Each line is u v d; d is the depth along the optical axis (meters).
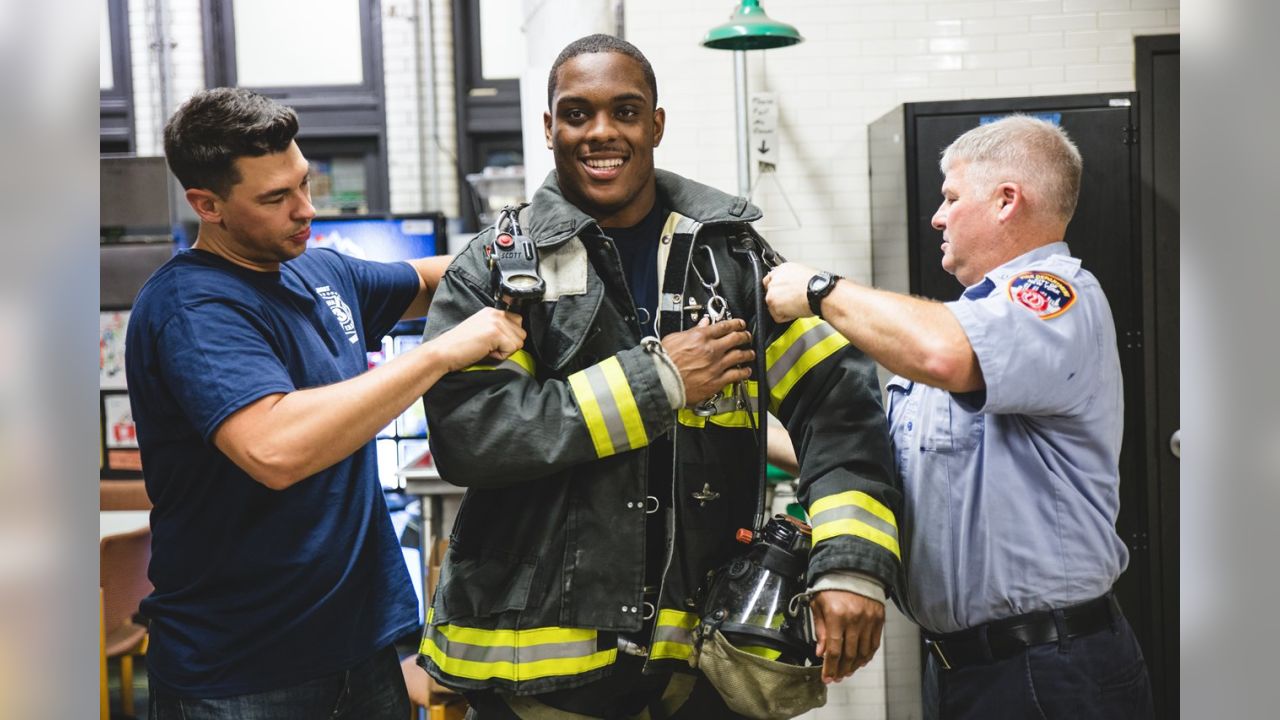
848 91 3.69
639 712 1.78
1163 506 3.65
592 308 1.70
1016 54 3.68
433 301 1.78
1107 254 3.22
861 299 1.67
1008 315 1.66
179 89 5.44
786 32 3.07
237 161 1.74
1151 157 3.69
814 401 1.77
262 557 1.80
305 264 2.02
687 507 1.72
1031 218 1.84
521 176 4.75
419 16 5.47
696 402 1.64
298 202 1.82
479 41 5.57
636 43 3.68
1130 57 3.67
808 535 1.71
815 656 1.65
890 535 1.67
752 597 1.65
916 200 3.23
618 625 1.65
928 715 1.98
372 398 1.63
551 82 1.75
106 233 4.08
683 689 1.78
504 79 5.58
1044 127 1.88
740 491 1.79
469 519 1.73
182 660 1.81
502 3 5.54
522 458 1.61
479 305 1.73
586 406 1.60
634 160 1.72
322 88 5.57
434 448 1.69
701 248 1.78
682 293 1.75
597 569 1.66
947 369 1.63
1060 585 1.75
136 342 1.80
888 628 3.60
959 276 1.95
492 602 1.70
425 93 5.49
